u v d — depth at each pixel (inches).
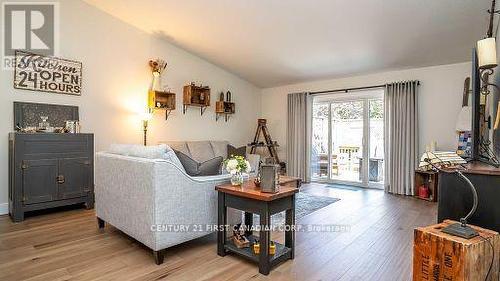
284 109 261.9
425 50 166.4
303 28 158.9
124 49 177.9
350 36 159.9
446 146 182.1
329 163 239.1
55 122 148.2
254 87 270.4
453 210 71.7
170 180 86.7
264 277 78.4
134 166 91.0
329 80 235.0
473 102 83.4
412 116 189.0
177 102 207.0
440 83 184.9
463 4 123.0
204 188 96.5
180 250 96.4
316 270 82.7
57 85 149.9
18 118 137.1
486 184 67.4
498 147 95.1
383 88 206.8
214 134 234.7
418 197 180.7
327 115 241.4
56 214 136.4
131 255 91.1
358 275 79.7
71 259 87.5
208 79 227.9
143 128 187.8
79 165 142.2
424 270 61.7
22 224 120.8
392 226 123.4
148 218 85.9
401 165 192.5
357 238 108.7
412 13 133.1
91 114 163.5
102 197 111.9
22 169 125.0
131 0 155.0
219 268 83.5
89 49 162.4
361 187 218.2
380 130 215.8
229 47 198.2
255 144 253.4
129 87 180.9
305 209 150.7
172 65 203.0
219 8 152.0
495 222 66.6
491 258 59.1
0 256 89.0
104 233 110.5
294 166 247.6
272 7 144.3
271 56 202.8
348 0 129.9
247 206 84.8
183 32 184.7
